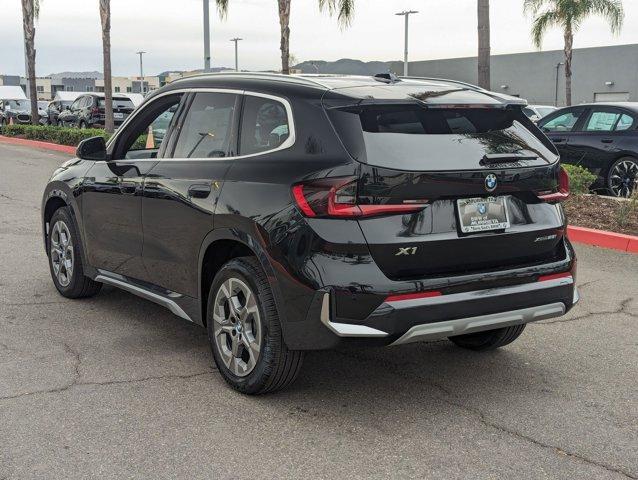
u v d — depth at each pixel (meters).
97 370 4.73
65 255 6.23
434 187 3.88
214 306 4.50
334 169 3.83
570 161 12.70
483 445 3.81
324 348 3.88
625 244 8.71
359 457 3.66
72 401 4.25
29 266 7.46
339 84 4.26
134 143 5.53
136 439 3.79
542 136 4.56
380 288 3.76
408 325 3.82
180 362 4.90
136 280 5.41
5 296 6.38
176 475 3.45
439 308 3.89
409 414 4.17
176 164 4.89
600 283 7.22
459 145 4.07
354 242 3.77
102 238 5.66
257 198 4.13
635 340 5.54
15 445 3.70
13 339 5.29
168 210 4.83
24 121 40.16
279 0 20.97
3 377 4.58
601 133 12.26
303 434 3.89
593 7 30.97
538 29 32.25
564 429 4.02
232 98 4.67
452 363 5.00
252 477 3.44
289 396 4.38
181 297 4.89
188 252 4.70
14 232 9.25
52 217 6.39
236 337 4.36
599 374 4.85
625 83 49.66
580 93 52.09
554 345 5.41
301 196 3.90
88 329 5.55
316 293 3.81
